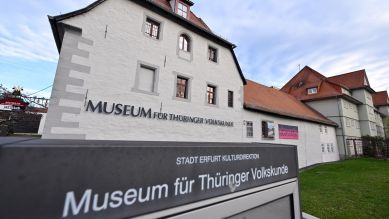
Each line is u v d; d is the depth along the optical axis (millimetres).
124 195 1208
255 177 2076
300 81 28672
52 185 1016
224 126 11883
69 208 1035
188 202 1485
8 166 939
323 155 20297
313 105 25672
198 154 1642
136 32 9188
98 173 1146
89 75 7688
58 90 7062
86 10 7898
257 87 19891
